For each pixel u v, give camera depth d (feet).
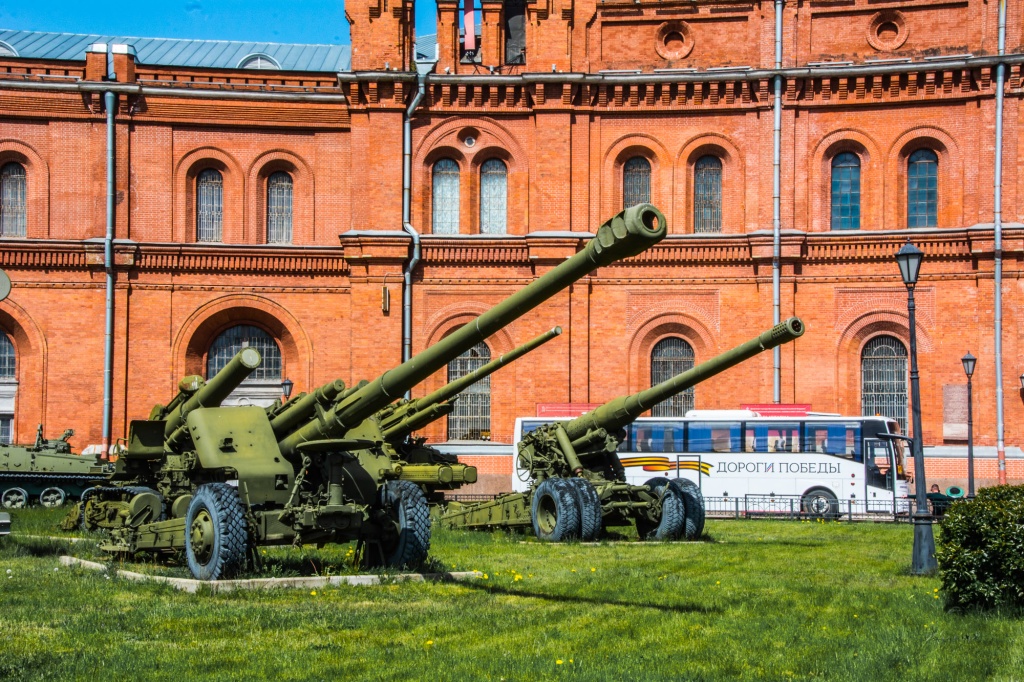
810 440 116.67
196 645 38.75
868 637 42.04
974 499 49.01
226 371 57.11
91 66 129.08
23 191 129.49
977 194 122.31
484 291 127.03
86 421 127.03
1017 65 120.98
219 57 149.07
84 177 128.77
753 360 125.08
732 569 61.41
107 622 41.68
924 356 122.31
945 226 123.75
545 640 40.50
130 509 62.90
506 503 81.97
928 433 121.80
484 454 125.49
